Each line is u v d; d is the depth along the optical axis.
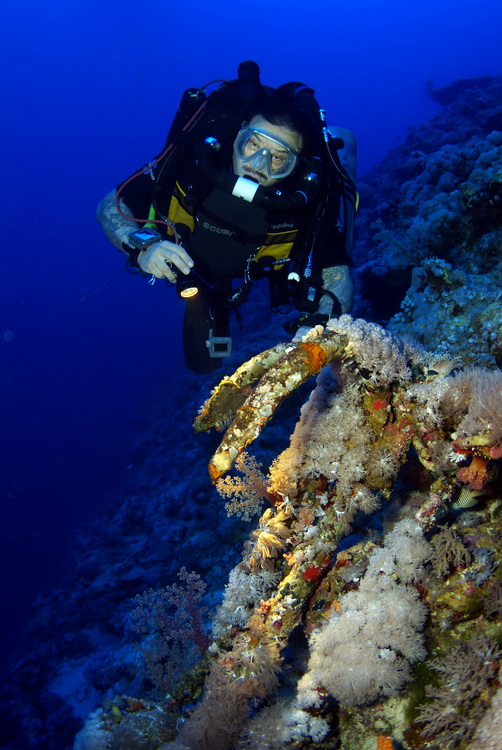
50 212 84.00
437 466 1.83
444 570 1.69
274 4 84.44
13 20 76.94
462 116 13.56
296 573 1.79
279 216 3.06
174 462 11.28
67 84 83.44
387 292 5.35
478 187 4.09
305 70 90.38
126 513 9.95
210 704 1.72
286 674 1.89
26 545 18.92
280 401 1.60
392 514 2.04
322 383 2.00
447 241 4.39
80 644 8.64
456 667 1.49
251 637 1.78
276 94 3.30
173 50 85.81
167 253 2.92
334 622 1.69
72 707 7.64
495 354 3.05
